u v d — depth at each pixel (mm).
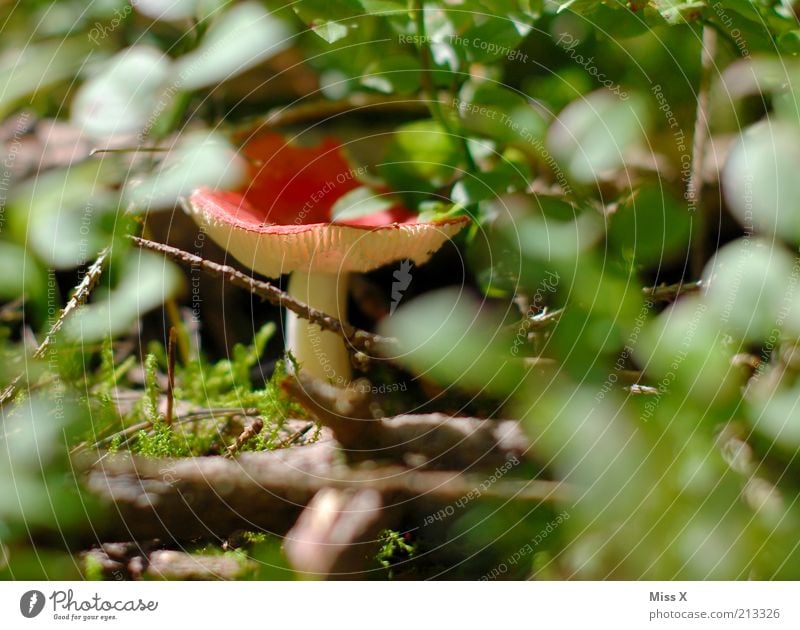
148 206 2215
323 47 2412
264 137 2396
